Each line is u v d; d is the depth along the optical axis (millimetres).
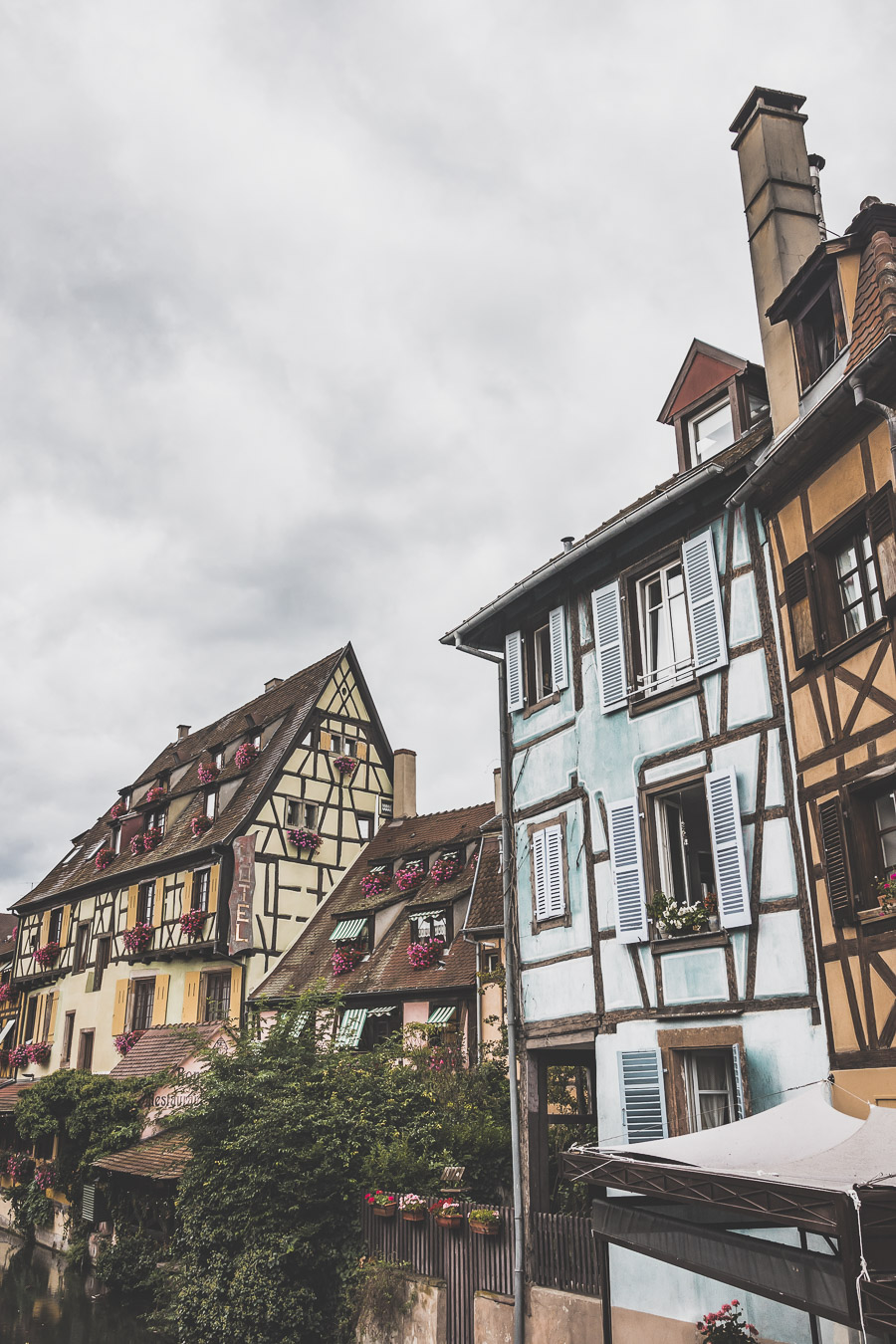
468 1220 11055
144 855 28984
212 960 24672
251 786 26234
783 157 10844
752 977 9383
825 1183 5531
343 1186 12812
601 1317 9344
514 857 13164
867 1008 8070
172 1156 17828
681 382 12234
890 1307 4848
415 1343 11102
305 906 25516
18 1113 23906
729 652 10258
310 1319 11961
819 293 9578
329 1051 15219
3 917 50938
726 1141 7051
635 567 11805
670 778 10742
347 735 28047
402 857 22875
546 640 13578
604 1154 7375
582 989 11492
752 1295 8516
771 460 9422
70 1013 29875
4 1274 20047
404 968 20344
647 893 10727
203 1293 12758
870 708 8312
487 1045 16469
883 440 8312
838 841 8477
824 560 9148
